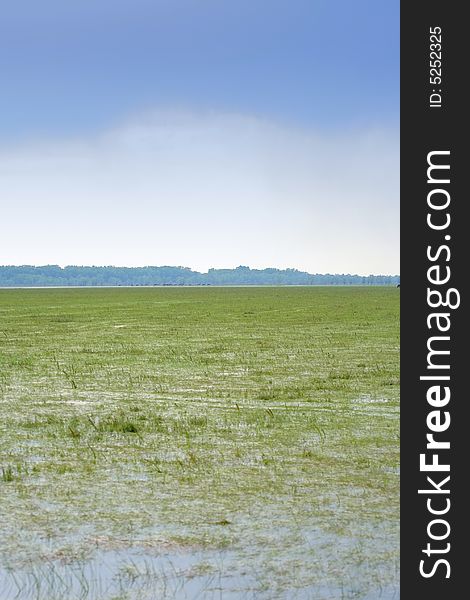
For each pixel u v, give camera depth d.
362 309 64.19
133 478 11.26
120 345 31.58
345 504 9.99
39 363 25.44
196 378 21.83
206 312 61.16
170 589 7.49
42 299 104.31
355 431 14.44
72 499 10.24
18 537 8.87
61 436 14.20
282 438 13.88
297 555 8.32
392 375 21.97
